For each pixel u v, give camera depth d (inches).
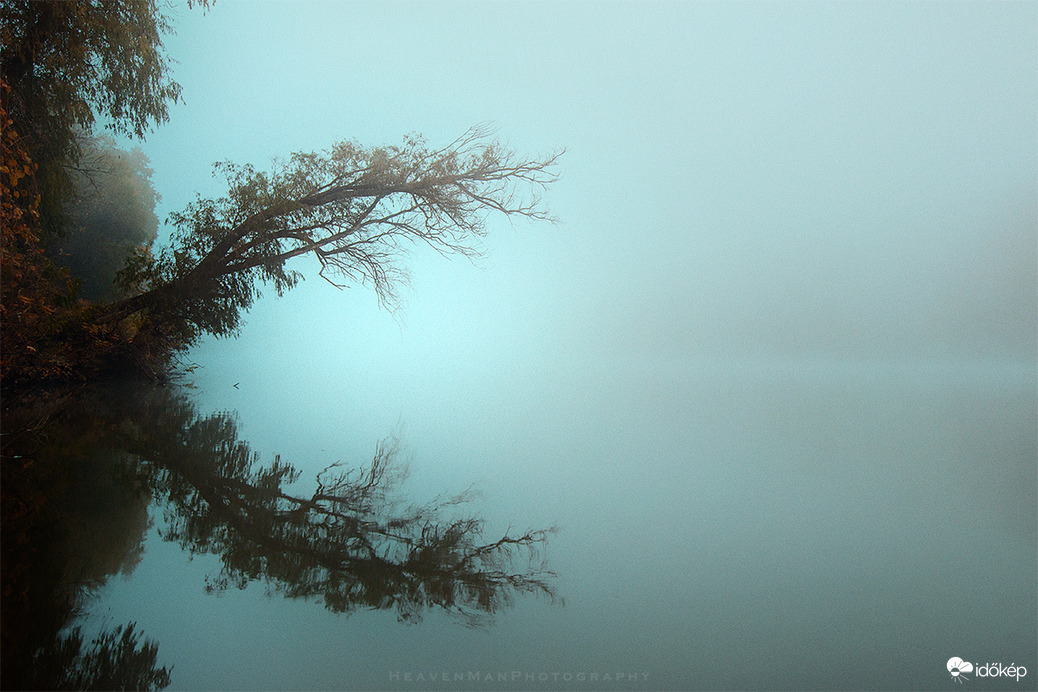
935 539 173.5
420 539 169.9
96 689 89.4
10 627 108.3
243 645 105.3
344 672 95.3
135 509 182.1
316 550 157.9
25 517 166.6
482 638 109.0
